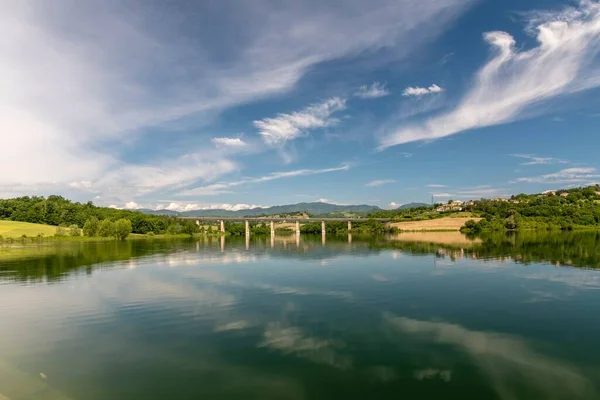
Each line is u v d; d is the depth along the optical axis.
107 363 24.75
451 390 20.50
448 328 30.73
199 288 48.62
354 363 24.02
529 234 168.12
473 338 28.36
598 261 68.12
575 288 44.88
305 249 110.56
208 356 25.56
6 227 182.38
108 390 21.03
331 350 26.27
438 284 48.69
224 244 141.50
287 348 26.73
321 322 32.78
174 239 183.00
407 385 21.06
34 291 48.00
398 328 30.88
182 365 24.20
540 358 24.53
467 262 69.62
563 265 63.38
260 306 38.59
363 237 184.75
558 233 169.88
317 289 46.84
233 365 24.02
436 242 127.81
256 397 19.98
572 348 26.19
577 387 20.64
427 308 36.88
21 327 32.88
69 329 32.16
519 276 53.38
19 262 79.31
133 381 22.09
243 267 69.31
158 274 61.19
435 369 23.08
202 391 20.73
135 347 27.53
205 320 33.91
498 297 40.97
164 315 35.78
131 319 34.75
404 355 25.22
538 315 34.06
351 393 20.27
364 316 34.38
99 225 174.25
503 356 24.95
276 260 80.56
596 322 31.83
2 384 21.98
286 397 19.95
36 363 24.97
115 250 110.25
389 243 128.50
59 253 99.50
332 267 67.12
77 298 43.69
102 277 58.59
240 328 31.41
